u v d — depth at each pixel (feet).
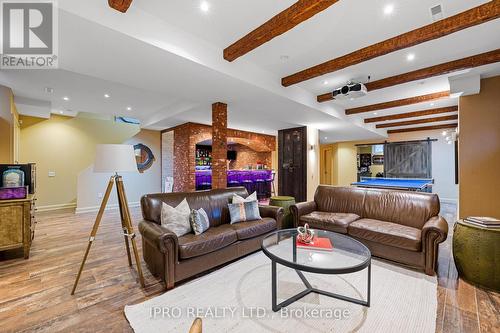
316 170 23.75
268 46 9.77
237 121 20.80
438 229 8.05
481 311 6.31
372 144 31.01
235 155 33.17
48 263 9.27
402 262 8.94
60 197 20.62
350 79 13.12
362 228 9.91
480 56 10.16
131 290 7.33
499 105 11.68
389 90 14.73
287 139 24.38
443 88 14.37
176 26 8.45
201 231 8.89
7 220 9.37
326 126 22.59
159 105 18.30
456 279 7.99
